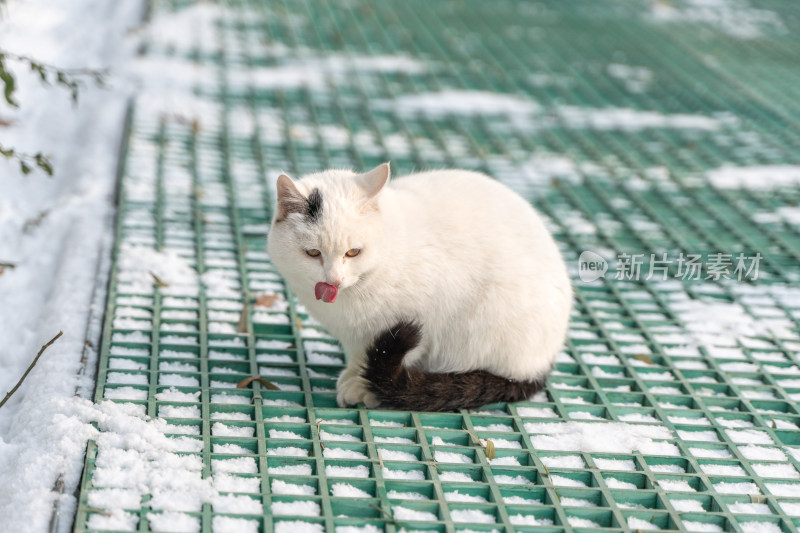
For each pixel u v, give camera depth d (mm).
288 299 5797
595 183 8070
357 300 4531
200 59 10250
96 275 5730
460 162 8227
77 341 4906
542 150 8758
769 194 8055
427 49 11461
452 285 4594
